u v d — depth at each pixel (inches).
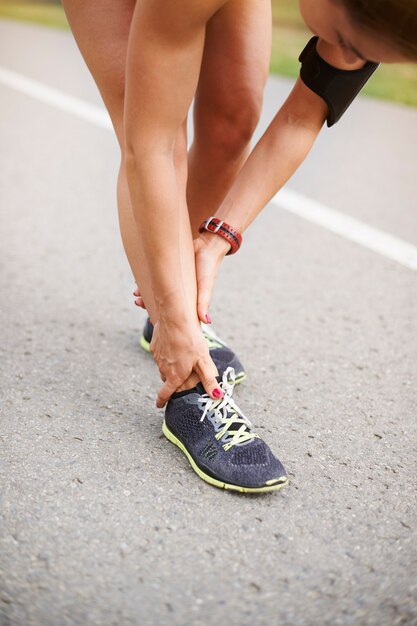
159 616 58.3
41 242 127.3
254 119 84.4
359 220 144.3
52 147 176.4
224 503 71.1
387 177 166.9
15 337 97.9
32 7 408.8
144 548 64.8
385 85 245.6
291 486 74.3
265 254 129.1
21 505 68.6
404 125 207.2
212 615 58.7
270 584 62.0
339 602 60.6
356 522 70.0
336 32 55.8
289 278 121.0
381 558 65.7
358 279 121.9
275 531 68.0
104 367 92.8
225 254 77.7
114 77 71.3
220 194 88.7
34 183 154.3
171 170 65.4
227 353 89.4
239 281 118.9
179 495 71.6
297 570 63.7
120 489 71.7
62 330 100.6
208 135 84.9
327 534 68.2
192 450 74.7
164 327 72.6
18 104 209.9
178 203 68.6
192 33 59.5
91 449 77.2
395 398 91.0
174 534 66.7
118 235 132.4
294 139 74.9
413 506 72.9
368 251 131.9
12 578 60.6
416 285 121.0
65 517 67.6
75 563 62.6
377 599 61.1
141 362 94.7
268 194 76.8
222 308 110.0
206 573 62.6
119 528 66.8
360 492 74.2
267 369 95.1
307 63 71.3
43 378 89.4
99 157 171.8
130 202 73.3
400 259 129.4
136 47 60.2
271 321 107.2
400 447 81.9
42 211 140.6
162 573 62.3
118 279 116.1
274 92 221.3
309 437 82.4
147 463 75.8
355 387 92.7
